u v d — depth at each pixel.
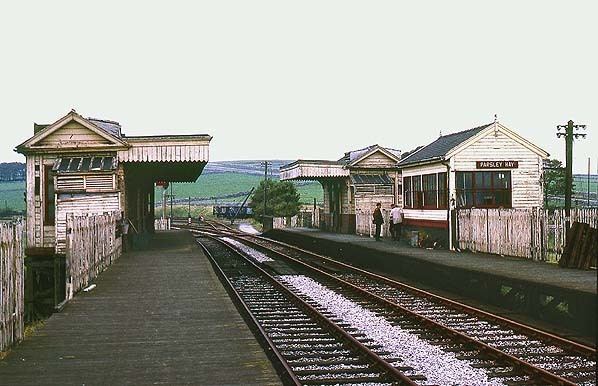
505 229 20.67
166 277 17.20
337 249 31.08
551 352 10.09
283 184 70.75
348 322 12.98
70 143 25.06
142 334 9.84
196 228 62.88
